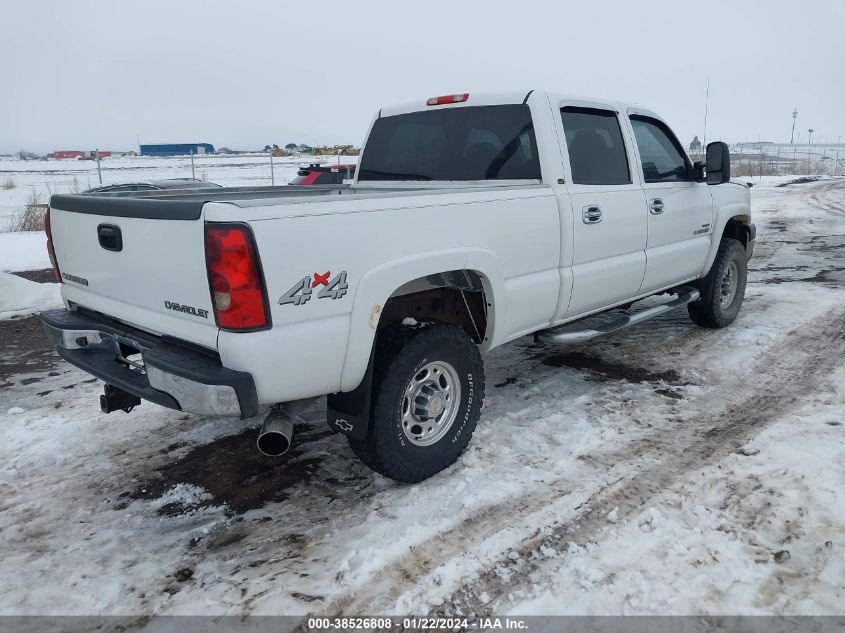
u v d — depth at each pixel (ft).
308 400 10.32
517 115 13.67
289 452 12.60
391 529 9.74
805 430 12.62
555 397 14.88
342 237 9.34
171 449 12.85
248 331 8.61
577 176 14.07
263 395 8.88
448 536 9.53
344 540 9.58
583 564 8.80
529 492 10.68
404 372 10.38
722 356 17.54
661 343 18.92
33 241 39.22
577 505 10.25
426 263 10.50
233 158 255.91
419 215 10.40
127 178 114.21
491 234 11.67
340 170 42.45
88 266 11.06
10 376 17.58
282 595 8.41
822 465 11.14
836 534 9.27
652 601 8.07
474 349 11.56
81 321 11.34
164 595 8.50
